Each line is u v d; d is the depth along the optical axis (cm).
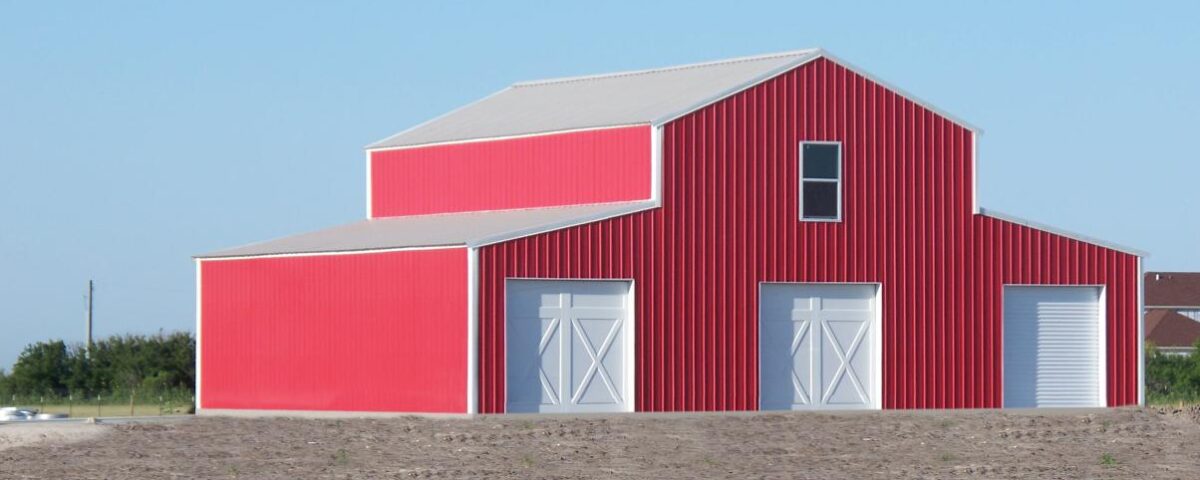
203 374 5406
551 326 4741
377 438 4172
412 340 4772
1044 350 5325
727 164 4972
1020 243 5294
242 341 5288
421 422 4512
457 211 5609
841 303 5106
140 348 7238
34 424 4459
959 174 5241
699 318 4906
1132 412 5100
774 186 5025
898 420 4778
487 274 4634
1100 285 5384
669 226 4884
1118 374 5388
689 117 4941
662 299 4859
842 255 5091
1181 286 12400
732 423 4597
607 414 4775
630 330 4816
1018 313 5303
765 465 3772
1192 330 11412
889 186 5156
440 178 5675
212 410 5369
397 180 5831
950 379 5184
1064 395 5338
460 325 4638
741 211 4981
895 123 5178
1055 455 4012
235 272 5322
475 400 4612
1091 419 4856
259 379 5222
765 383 4994
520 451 3956
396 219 5759
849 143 5119
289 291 5144
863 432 4438
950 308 5203
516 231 4678
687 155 4928
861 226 5119
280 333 5166
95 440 4122
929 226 5194
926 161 5203
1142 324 5422
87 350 7244
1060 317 5353
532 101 5928
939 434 4416
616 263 4806
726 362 4934
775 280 5006
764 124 5028
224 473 3569
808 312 5066
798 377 5044
